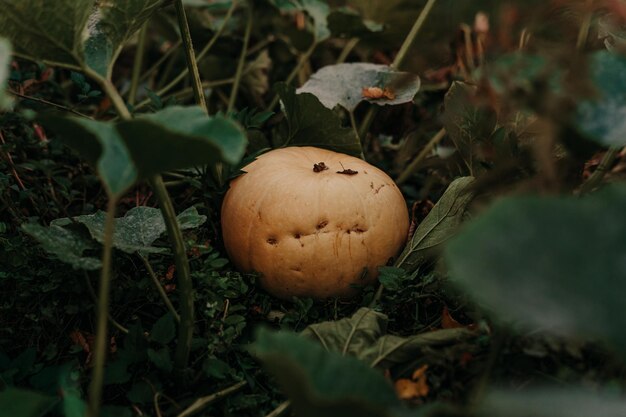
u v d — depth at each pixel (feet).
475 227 1.74
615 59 2.12
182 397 2.34
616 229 1.71
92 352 2.48
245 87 3.88
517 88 2.16
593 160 3.05
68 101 3.36
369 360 2.30
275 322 2.67
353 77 3.24
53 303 2.50
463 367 2.20
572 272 1.69
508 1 2.96
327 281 2.66
